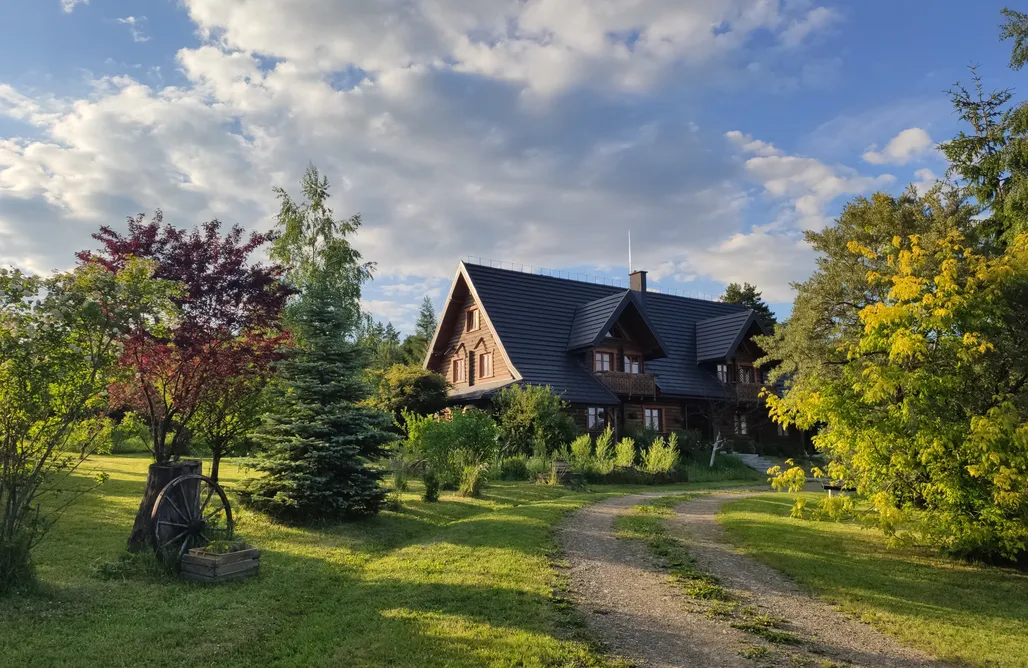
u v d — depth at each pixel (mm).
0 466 7816
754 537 13289
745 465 34438
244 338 13055
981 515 11062
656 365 38312
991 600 9586
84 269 8625
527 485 22047
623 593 9391
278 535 12117
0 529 7848
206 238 12992
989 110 21094
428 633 7438
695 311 44281
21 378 7734
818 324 25203
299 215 32875
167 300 9648
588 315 35531
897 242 12758
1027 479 10398
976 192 21344
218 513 10570
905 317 11930
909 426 11477
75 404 8227
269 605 8281
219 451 15906
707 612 8703
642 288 42875
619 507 17562
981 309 11578
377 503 14125
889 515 11891
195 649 6801
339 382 13836
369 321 36281
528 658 6793
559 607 8516
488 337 34969
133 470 19812
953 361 11766
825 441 13266
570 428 27938
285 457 13422
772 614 8750
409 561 10680
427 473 17531
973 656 7477
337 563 10578
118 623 7266
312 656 6836
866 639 7945
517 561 10602
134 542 9844
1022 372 11328
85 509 12711
